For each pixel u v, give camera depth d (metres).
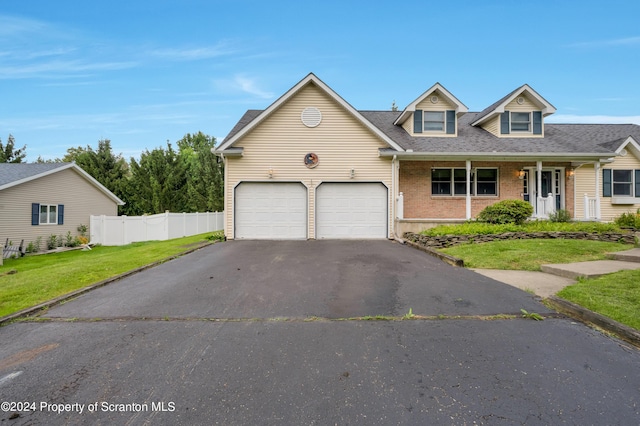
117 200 20.92
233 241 11.52
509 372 2.77
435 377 2.70
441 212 13.41
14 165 16.59
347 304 4.61
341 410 2.30
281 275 6.39
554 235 9.82
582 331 3.60
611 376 2.70
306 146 12.09
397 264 7.34
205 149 28.16
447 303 4.58
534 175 13.71
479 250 8.31
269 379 2.70
